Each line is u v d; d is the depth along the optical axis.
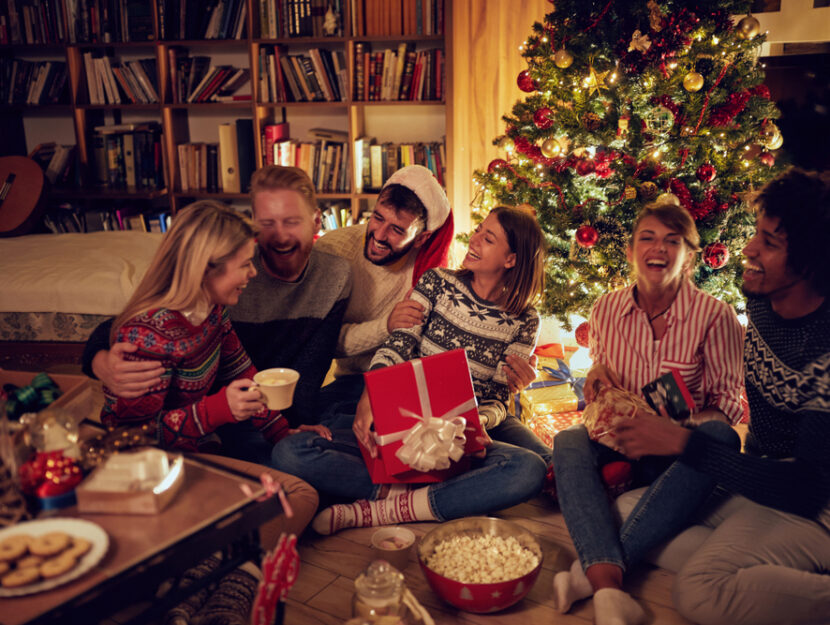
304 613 1.61
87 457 1.12
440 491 1.88
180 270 1.54
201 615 1.34
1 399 1.12
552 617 1.61
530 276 2.03
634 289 1.98
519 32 3.79
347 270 2.11
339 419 2.12
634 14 2.48
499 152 3.96
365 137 4.24
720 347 1.88
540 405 2.46
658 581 1.74
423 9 3.83
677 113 2.55
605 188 2.59
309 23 3.95
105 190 4.30
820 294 1.53
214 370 1.74
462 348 1.97
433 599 1.66
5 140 4.43
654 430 1.57
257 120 4.11
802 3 3.30
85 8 4.11
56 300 3.05
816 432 1.42
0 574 0.91
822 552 1.49
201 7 4.04
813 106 3.44
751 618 1.45
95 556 0.95
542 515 2.05
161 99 4.16
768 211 1.54
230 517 1.07
